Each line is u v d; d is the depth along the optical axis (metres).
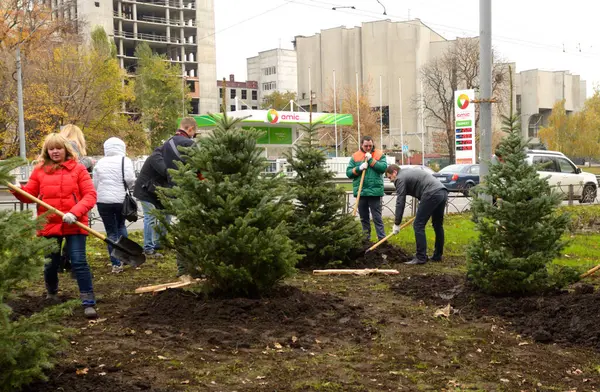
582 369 5.10
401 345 5.67
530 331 6.14
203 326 5.95
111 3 88.81
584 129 74.44
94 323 6.13
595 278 9.09
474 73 65.00
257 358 5.17
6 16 35.59
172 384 4.49
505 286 7.26
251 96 137.12
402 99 106.12
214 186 6.51
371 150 11.58
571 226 14.96
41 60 40.12
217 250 6.45
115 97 44.22
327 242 9.92
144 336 5.66
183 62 97.06
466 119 16.08
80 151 8.98
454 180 28.48
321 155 10.10
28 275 3.89
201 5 98.19
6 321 3.71
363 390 4.52
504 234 7.44
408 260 10.88
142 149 48.56
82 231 6.54
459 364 5.16
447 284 8.15
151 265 9.92
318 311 6.61
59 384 4.36
